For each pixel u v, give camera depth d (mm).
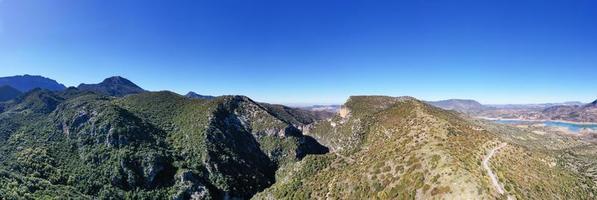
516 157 128375
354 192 141125
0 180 180250
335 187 154000
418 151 136750
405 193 118500
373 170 145000
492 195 98000
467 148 130500
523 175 115688
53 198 185750
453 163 116812
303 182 181750
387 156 149625
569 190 116938
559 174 126062
